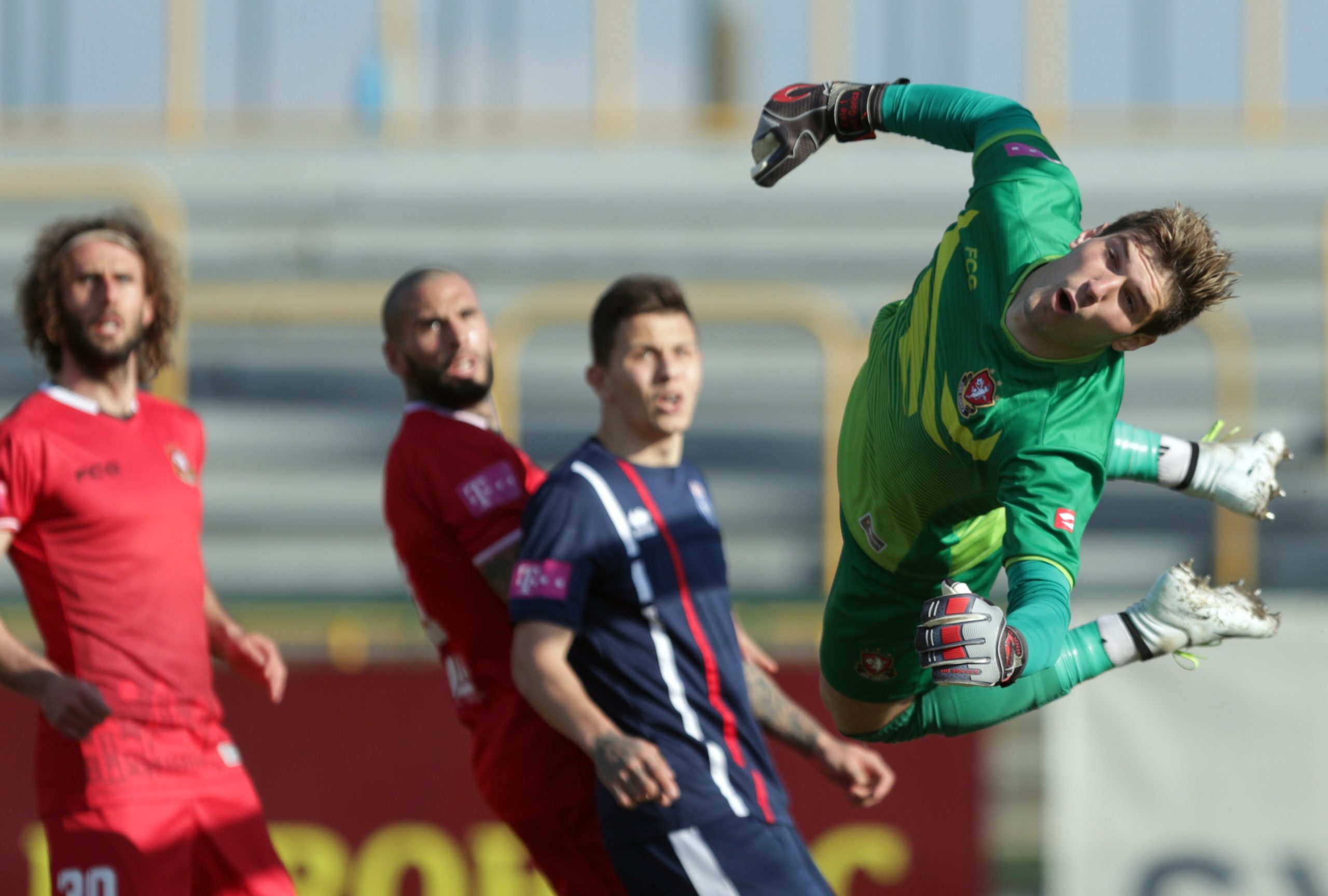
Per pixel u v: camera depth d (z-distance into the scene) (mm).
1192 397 26109
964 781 17109
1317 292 27109
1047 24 28922
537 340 26312
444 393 11305
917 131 9391
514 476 11109
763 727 11602
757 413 26250
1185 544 24781
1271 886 17125
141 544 11469
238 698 16875
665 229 28062
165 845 11242
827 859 17000
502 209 28266
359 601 21625
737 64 29750
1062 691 9773
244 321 26609
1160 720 17359
